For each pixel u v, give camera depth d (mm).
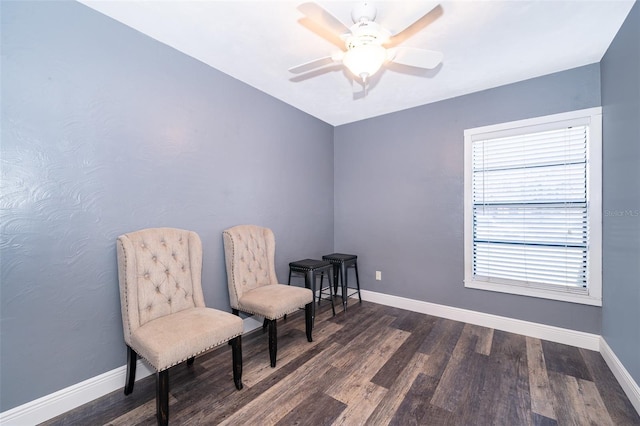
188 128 2211
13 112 1433
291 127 3221
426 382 1886
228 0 1625
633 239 1700
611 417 1566
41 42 1515
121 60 1826
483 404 1674
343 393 1770
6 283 1422
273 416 1567
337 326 2822
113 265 1785
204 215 2330
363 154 3686
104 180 1751
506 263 2725
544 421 1540
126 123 1853
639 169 1616
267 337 2576
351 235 3801
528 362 2129
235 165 2588
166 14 1748
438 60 1761
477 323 2852
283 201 3125
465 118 2916
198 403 1671
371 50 1607
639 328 1613
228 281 2383
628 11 1715
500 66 2365
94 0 1627
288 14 1745
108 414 1576
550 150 2488
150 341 1474
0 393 1405
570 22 1815
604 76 2174
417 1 1611
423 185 3199
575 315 2387
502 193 2734
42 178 1521
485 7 1679
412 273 3291
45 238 1532
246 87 2688
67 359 1608
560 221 2457
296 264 2973
